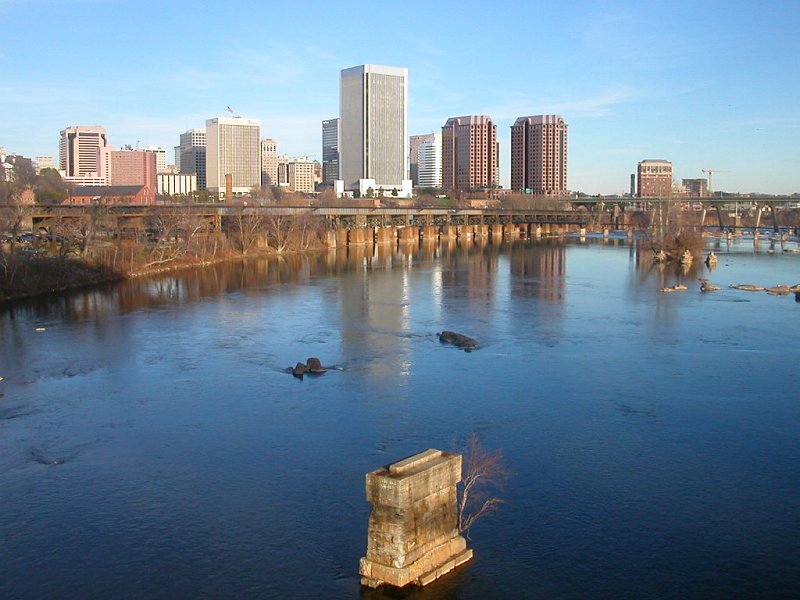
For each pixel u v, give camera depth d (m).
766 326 106.62
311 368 81.81
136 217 195.12
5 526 47.84
